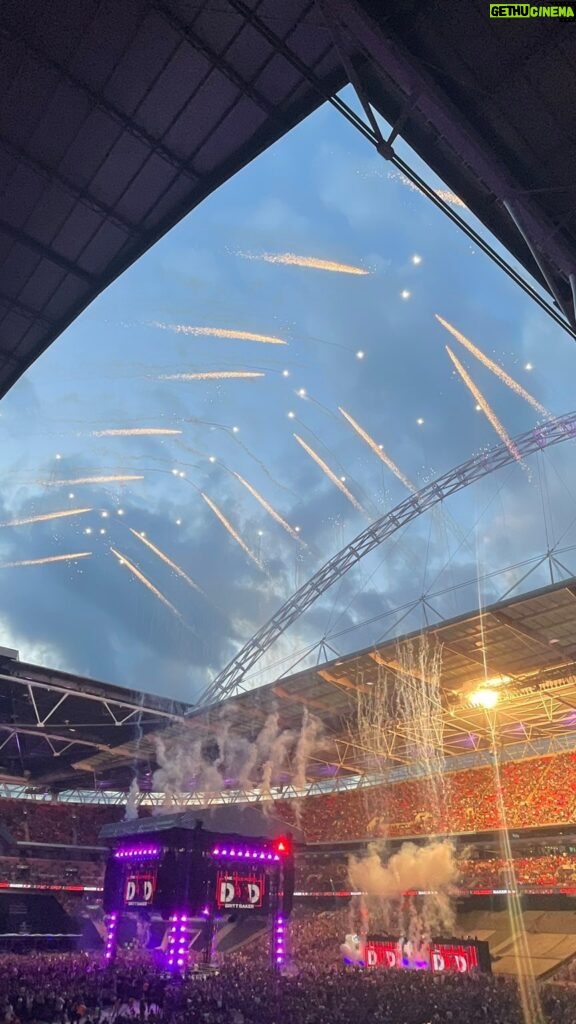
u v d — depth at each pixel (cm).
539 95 1397
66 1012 2244
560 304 1552
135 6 1549
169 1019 2238
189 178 1920
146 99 1738
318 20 1498
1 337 2288
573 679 4178
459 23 1323
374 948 4631
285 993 2825
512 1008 2767
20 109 1742
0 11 1549
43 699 4791
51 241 2039
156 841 3650
